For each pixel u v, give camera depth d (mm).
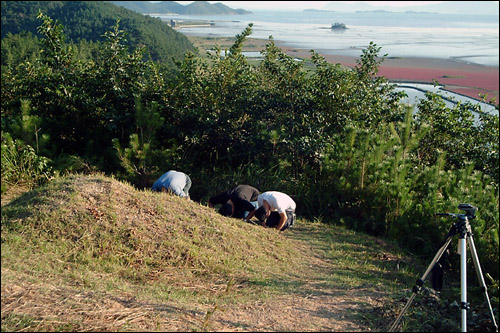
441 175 8992
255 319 4301
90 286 4344
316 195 10055
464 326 4070
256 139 11242
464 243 4273
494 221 7598
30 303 3648
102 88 11078
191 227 6359
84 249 5238
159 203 6641
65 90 10469
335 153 9992
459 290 6047
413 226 8422
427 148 13617
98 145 10961
